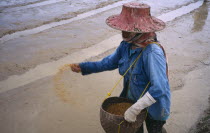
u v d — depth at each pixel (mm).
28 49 5645
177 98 4059
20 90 4168
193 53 5668
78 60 5191
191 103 3953
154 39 2234
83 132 3367
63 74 4633
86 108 3830
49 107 3812
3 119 3555
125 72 2377
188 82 4520
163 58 2111
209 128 3398
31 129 3396
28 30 6730
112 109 2445
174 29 7074
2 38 6188
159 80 2021
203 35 6789
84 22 7445
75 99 4012
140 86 2275
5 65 4930
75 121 3559
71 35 6477
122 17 2178
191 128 3443
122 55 2428
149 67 2090
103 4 9320
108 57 2584
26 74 4641
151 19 2193
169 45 6031
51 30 6773
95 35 6512
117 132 2207
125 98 2490
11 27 6855
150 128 2426
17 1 9352
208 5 9742
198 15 8484
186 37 6582
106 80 4582
